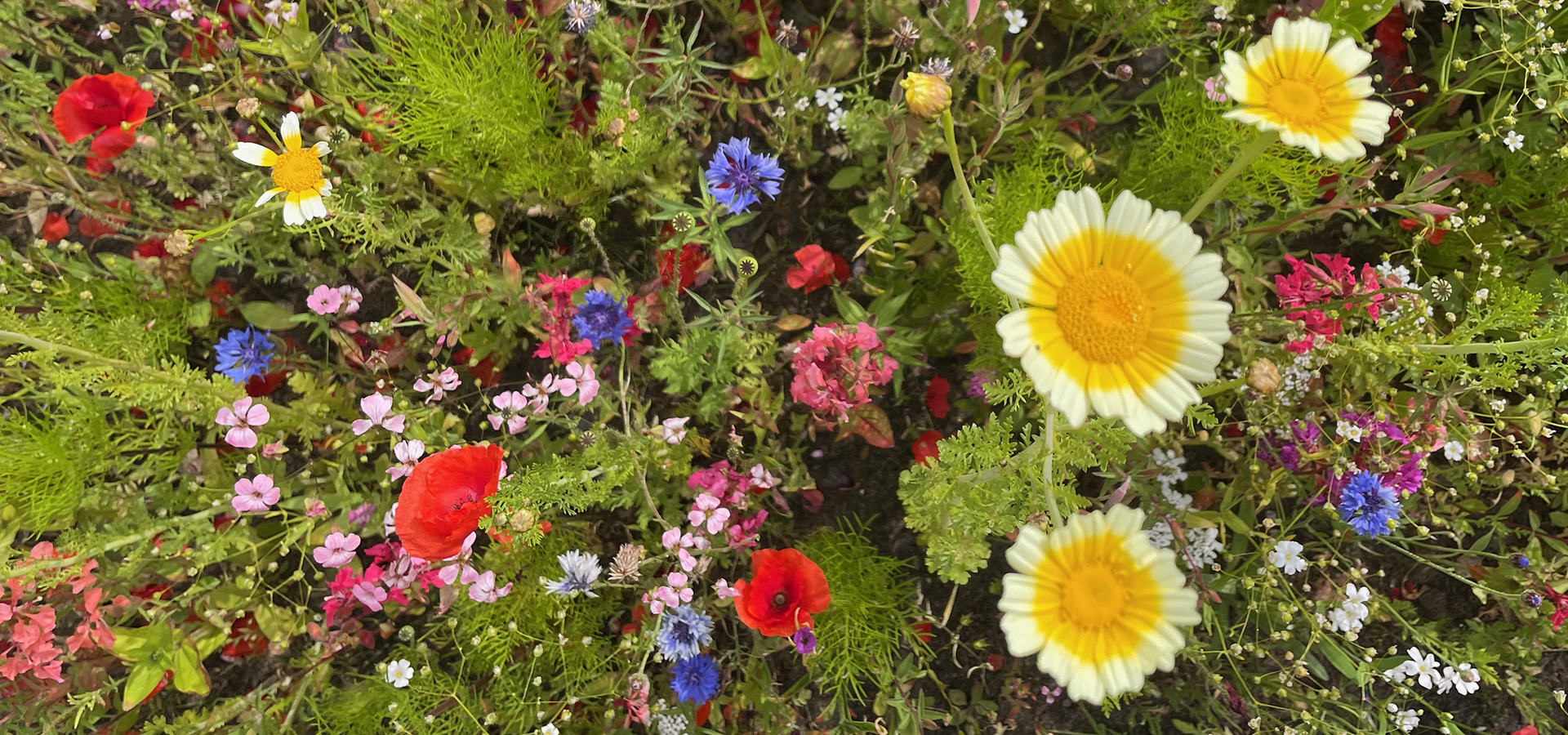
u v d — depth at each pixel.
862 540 0.41
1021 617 0.24
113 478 0.41
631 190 0.40
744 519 0.40
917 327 0.42
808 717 0.42
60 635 0.42
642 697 0.37
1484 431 0.39
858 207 0.41
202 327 0.42
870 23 0.42
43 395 0.37
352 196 0.38
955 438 0.32
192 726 0.37
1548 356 0.32
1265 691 0.40
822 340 0.35
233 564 0.41
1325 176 0.37
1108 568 0.24
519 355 0.43
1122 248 0.24
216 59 0.41
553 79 0.40
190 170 0.40
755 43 0.42
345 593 0.39
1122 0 0.38
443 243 0.37
